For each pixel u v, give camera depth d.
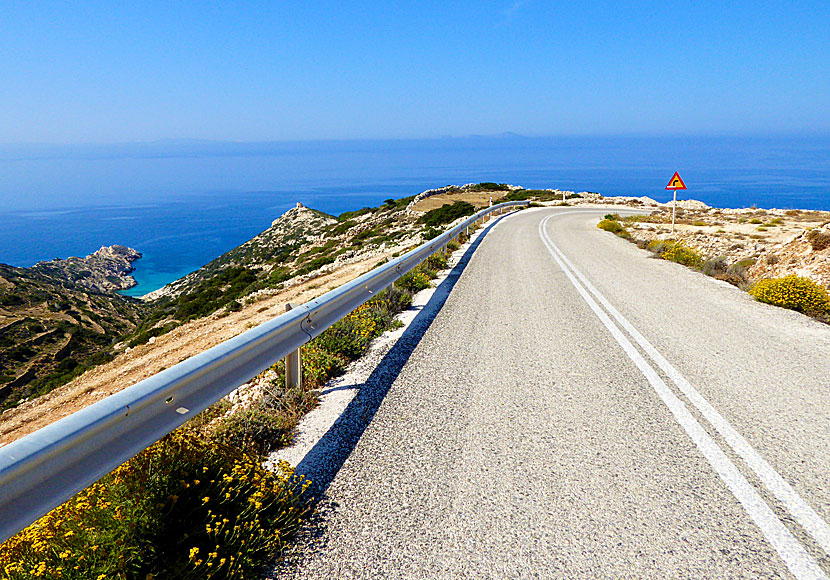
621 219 33.25
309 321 4.90
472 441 3.57
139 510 2.29
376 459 3.34
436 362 5.41
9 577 1.98
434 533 2.57
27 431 10.01
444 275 11.80
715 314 7.61
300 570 2.34
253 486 2.71
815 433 3.63
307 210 127.69
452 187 76.38
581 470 3.16
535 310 7.98
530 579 2.24
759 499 2.82
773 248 12.48
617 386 4.62
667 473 3.11
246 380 3.58
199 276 107.81
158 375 2.74
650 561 2.34
